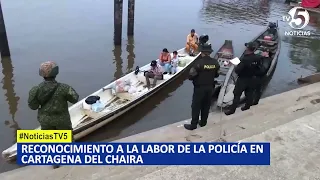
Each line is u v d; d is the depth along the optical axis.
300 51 15.27
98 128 7.98
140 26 18.25
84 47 14.48
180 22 19.55
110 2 23.25
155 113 9.06
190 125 6.33
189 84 10.98
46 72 4.53
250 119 6.47
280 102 7.62
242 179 4.36
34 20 18.03
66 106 4.90
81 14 19.78
